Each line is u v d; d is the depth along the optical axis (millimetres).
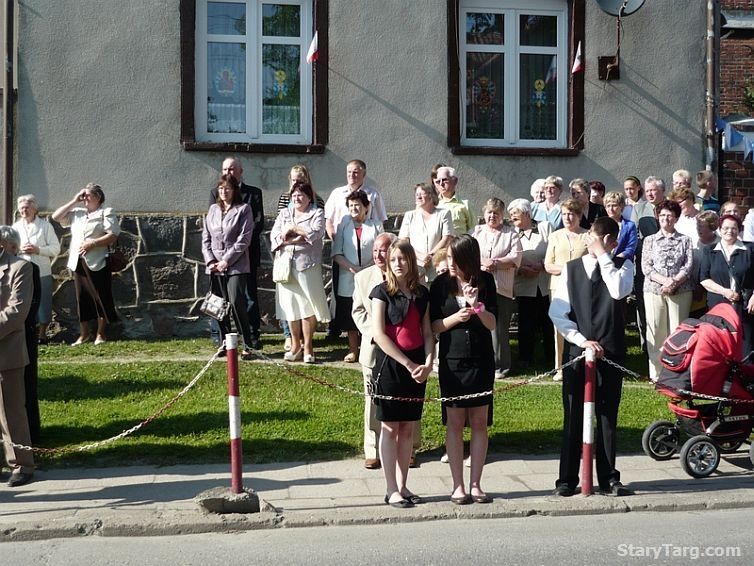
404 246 6773
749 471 7836
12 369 7184
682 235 10141
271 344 11547
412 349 6742
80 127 12008
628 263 7027
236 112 12602
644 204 11719
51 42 11938
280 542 6109
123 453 7898
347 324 10523
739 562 5672
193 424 8500
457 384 6758
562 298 7125
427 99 12695
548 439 8438
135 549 5988
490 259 10242
